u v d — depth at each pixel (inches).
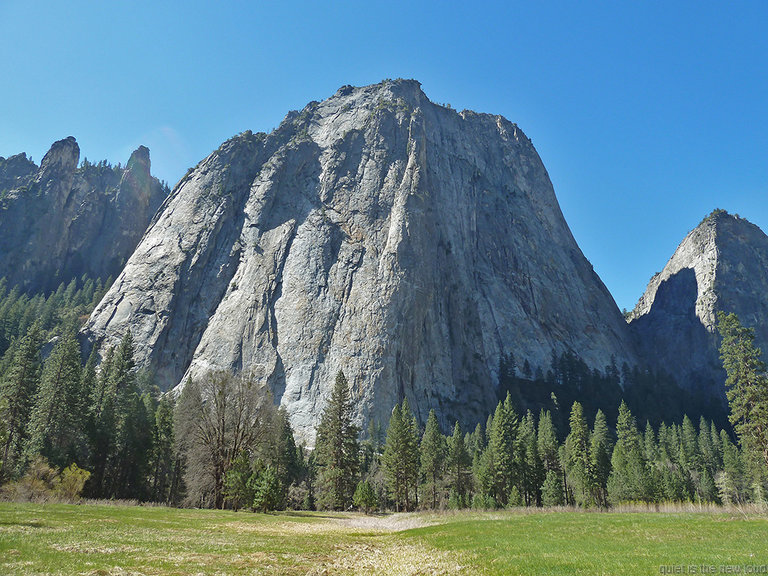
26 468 2412.6
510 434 3619.6
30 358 2869.1
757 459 2593.5
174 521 1418.6
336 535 1389.0
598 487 3430.1
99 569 642.8
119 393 3467.0
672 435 5152.6
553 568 698.2
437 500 3676.2
